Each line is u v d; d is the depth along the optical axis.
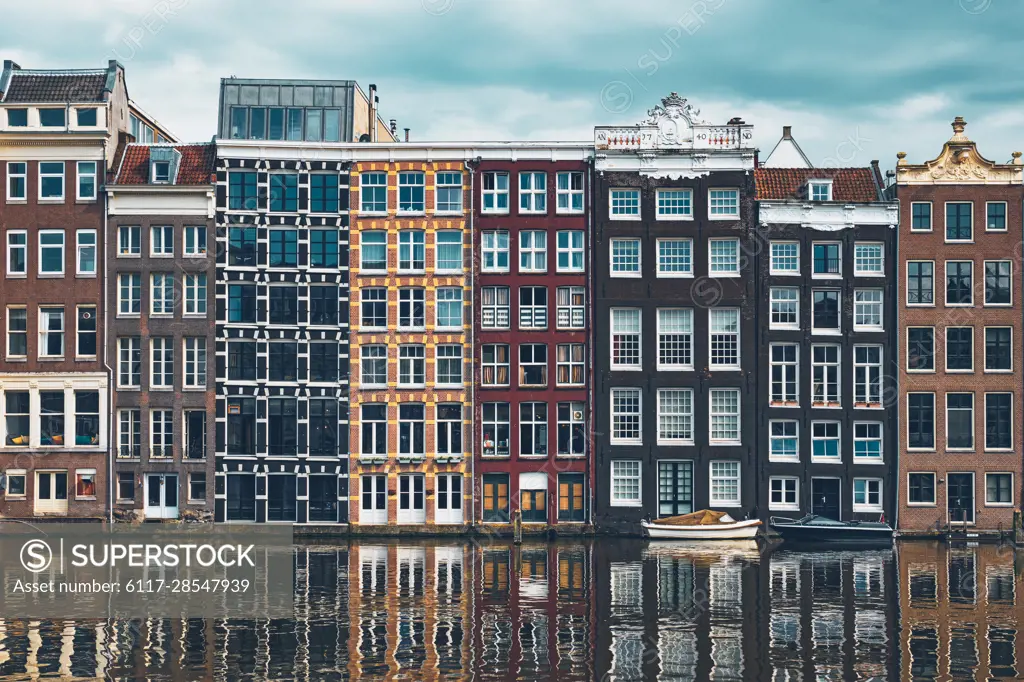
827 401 59.66
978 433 59.53
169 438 60.06
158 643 35.91
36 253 60.50
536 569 48.03
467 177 60.38
